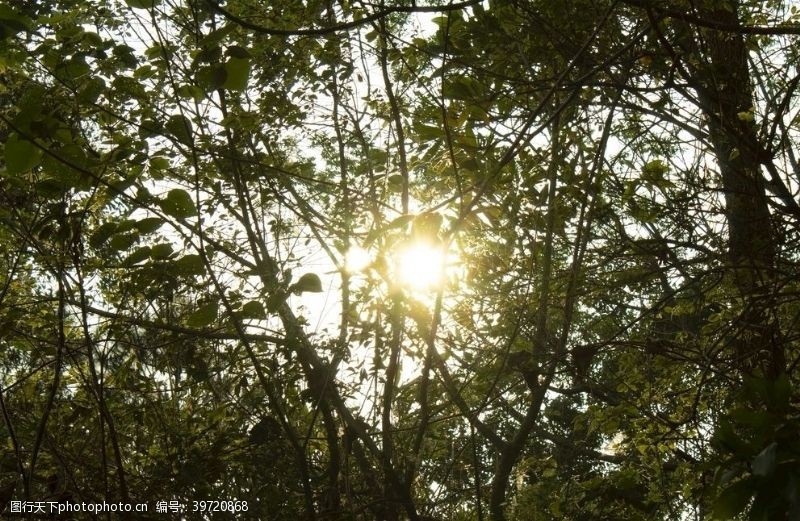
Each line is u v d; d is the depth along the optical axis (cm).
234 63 396
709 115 671
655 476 693
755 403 337
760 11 742
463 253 614
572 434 979
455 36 645
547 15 706
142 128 489
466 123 524
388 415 675
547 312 737
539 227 672
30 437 667
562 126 679
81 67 508
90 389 623
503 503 749
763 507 234
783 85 715
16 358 718
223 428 690
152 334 704
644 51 646
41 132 392
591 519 674
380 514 717
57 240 539
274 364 674
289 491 678
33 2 583
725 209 704
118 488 659
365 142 733
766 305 604
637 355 725
